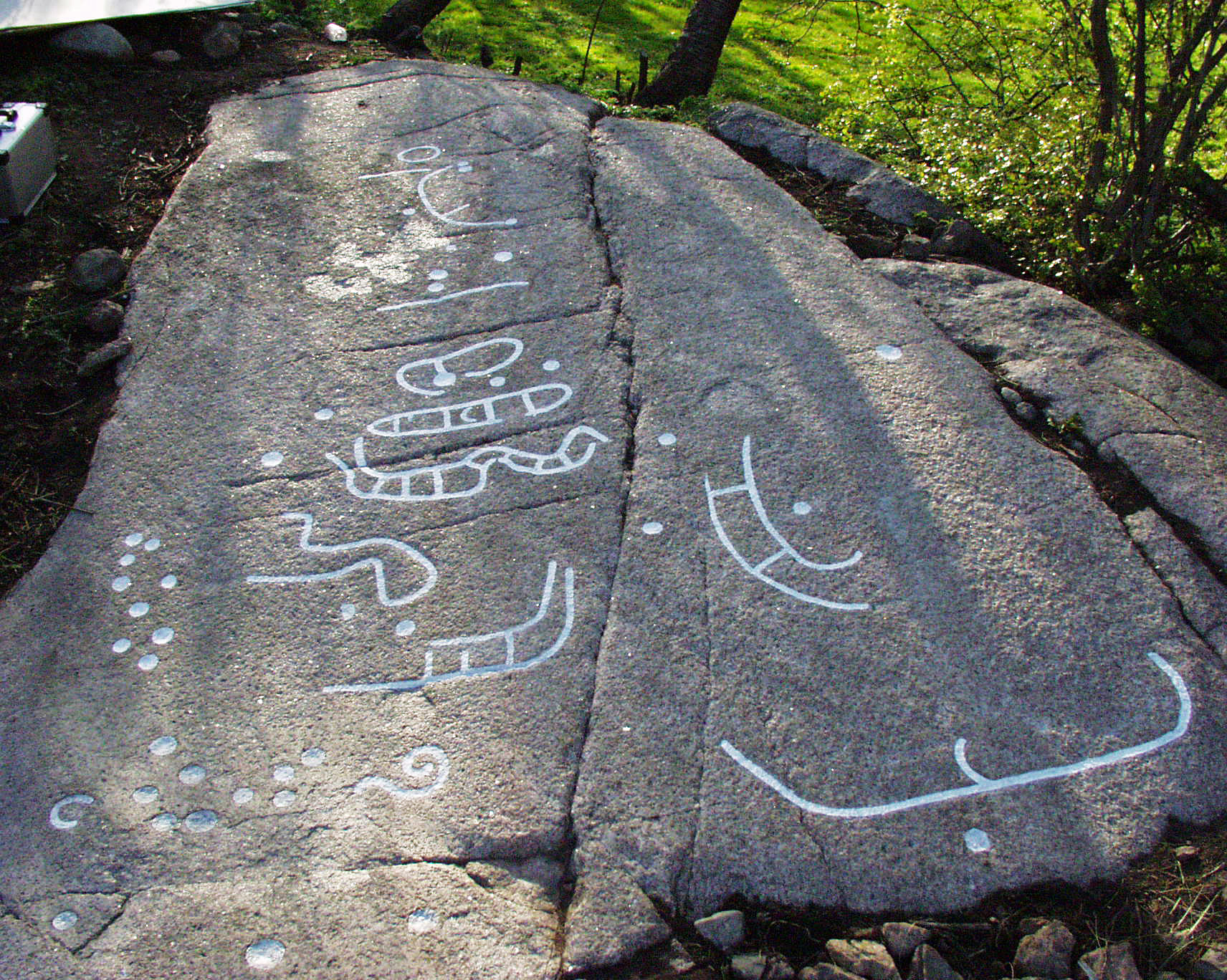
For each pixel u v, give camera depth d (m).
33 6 6.18
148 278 4.46
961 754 2.75
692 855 2.55
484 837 2.60
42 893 2.52
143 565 3.32
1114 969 2.37
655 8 11.68
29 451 3.79
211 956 2.38
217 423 3.79
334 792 2.71
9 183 4.66
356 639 3.07
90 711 2.92
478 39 9.61
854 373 3.88
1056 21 4.87
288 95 5.97
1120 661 2.96
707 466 3.53
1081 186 4.73
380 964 2.36
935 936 2.44
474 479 3.54
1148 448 3.60
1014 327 4.21
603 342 4.04
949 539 3.28
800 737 2.78
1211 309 4.71
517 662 2.98
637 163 5.15
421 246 4.60
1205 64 4.30
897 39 6.20
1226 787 2.71
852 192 5.29
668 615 3.08
